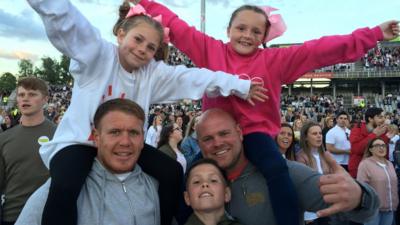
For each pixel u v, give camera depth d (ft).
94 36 8.46
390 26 10.19
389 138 29.86
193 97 9.47
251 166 9.37
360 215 8.38
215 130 8.95
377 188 21.09
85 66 8.39
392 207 21.24
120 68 9.00
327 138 28.81
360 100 192.95
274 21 10.63
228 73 9.92
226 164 9.04
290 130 19.12
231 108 10.02
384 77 220.02
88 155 7.98
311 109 170.50
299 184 9.25
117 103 7.86
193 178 8.39
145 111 9.14
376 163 21.44
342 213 8.87
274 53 10.28
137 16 9.12
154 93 9.59
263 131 9.70
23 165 13.29
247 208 8.96
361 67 231.30
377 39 10.16
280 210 8.55
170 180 8.36
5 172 13.44
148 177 8.31
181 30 10.71
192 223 8.35
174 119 47.52
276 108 10.18
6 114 48.49
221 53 10.53
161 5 11.19
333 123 44.52
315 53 9.93
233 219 8.56
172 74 9.63
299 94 248.11
